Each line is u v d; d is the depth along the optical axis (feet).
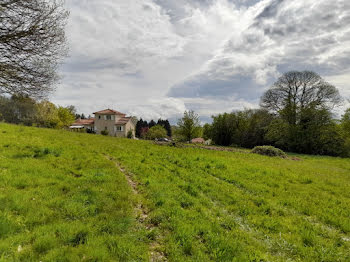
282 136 129.18
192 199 20.67
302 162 63.46
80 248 10.71
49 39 26.50
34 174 21.70
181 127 124.16
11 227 11.82
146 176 27.89
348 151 104.99
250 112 182.60
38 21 24.85
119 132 180.55
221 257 11.81
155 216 16.12
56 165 26.78
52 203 15.70
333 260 12.75
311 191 27.71
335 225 17.98
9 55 25.02
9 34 23.20
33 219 13.12
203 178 29.81
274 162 54.95
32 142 39.86
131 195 20.04
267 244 14.24
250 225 16.94
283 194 25.48
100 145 53.83
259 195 24.72
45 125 148.56
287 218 18.72
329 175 41.32
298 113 123.44
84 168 27.68
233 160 48.03
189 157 45.91
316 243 14.56
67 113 167.73
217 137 203.10
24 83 26.84
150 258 11.34
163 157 44.24
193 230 14.32
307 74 124.98
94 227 13.15
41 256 9.86
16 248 10.26
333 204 22.98
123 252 11.05
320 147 118.52
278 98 135.23
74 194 18.06
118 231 13.19
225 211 19.40
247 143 169.99
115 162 35.88
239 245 13.30
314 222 18.56
